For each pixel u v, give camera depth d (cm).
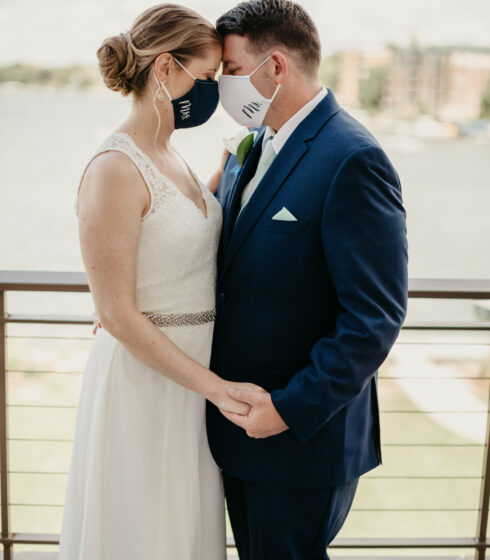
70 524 174
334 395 149
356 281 147
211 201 173
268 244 156
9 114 4591
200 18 158
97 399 164
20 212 3045
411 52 4472
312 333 160
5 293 196
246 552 190
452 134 4503
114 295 148
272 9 159
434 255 3044
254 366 164
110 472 164
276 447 164
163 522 169
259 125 170
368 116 4519
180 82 157
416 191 3728
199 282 165
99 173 147
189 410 170
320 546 171
